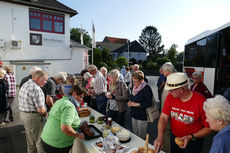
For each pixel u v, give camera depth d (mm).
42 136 2266
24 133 4484
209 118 1342
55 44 14734
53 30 14523
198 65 6855
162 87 5758
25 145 3863
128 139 2291
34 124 2840
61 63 15305
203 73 6273
